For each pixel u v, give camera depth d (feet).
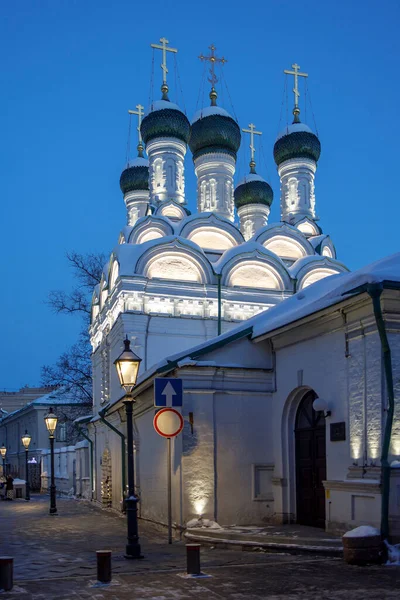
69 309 121.90
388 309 36.88
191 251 84.64
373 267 40.63
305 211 109.40
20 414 197.67
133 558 35.47
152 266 83.66
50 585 28.45
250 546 38.14
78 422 102.58
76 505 90.74
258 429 48.37
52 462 74.02
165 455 50.37
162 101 103.35
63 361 124.88
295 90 114.42
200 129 104.17
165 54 106.32
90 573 31.48
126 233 96.53
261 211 119.96
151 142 102.78
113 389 84.58
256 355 49.14
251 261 87.97
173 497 47.14
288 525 45.65
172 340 80.64
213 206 103.19
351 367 39.65
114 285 85.05
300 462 46.96
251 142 124.36
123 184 123.54
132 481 37.09
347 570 30.48
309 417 46.24
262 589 26.58
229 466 47.01
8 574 27.45
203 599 25.11
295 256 100.27
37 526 58.44
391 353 36.78
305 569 30.86
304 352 45.29
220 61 108.99
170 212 100.07
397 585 27.07
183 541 44.19
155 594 26.11
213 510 45.83
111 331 86.02
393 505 35.04
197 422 46.52
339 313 40.73
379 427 36.70
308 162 110.83
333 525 39.50
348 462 39.45
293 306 50.98
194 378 46.98
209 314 83.25
